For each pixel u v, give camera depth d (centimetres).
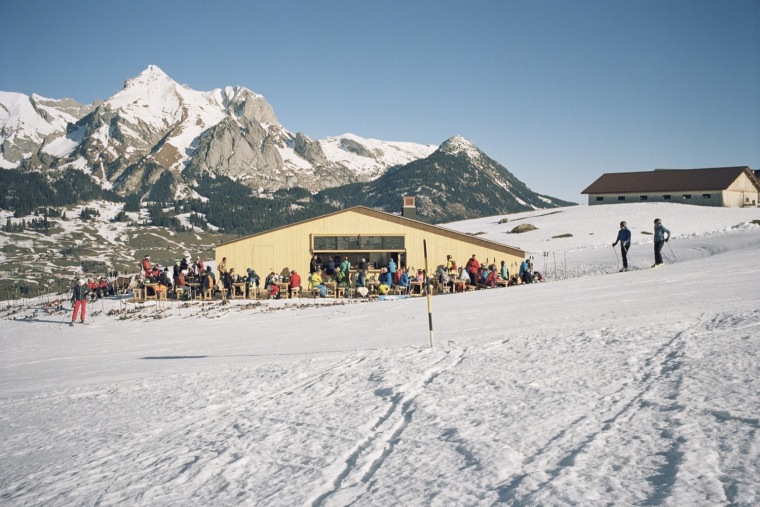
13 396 1110
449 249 4003
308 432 613
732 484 374
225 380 991
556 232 7050
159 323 2603
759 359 669
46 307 3641
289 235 3919
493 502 393
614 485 396
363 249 3950
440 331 1352
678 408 536
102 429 745
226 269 3581
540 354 872
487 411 609
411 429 582
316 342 1464
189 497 469
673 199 9394
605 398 603
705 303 1205
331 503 425
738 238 4178
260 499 448
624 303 1409
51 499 498
